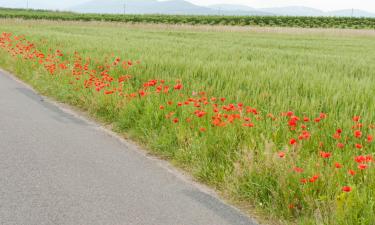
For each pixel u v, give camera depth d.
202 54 17.08
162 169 5.69
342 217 3.75
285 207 4.29
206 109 7.15
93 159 6.00
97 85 9.38
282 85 9.40
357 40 41.12
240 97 8.34
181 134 6.34
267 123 6.42
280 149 5.62
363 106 7.34
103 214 4.22
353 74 12.85
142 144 6.86
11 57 15.95
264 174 4.75
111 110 8.42
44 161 5.82
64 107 9.64
